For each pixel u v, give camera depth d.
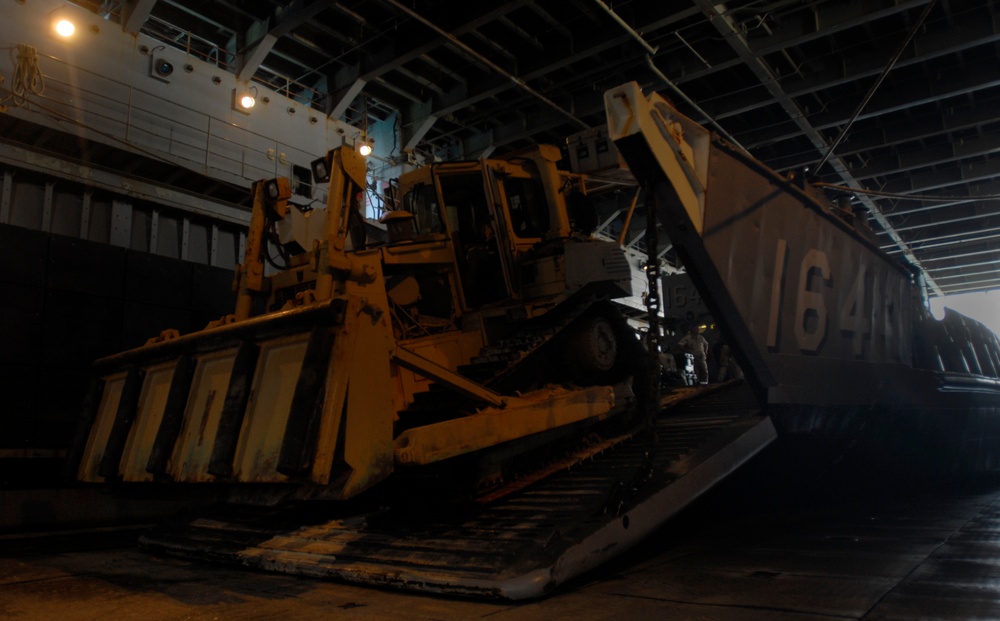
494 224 7.61
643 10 18.55
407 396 6.26
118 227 12.43
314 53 20.28
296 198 16.03
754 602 3.46
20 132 11.88
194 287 11.13
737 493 7.38
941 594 3.43
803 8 18.67
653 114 4.44
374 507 5.93
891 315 7.53
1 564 5.61
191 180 13.65
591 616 3.35
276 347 4.71
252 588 4.38
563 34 19.56
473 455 5.39
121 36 13.43
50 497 9.02
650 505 4.64
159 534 6.49
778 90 21.48
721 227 5.01
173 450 5.09
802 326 5.89
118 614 3.74
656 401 4.61
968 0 19.19
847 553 4.71
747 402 7.65
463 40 19.64
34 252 9.38
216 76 15.05
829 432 6.35
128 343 10.18
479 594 3.72
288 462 4.04
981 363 10.02
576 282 7.25
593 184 8.95
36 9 12.26
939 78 22.30
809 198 6.10
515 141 25.11
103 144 12.36
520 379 6.87
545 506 4.93
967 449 8.65
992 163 28.09
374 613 3.61
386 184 21.67
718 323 5.36
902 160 27.38
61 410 9.36
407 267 7.47
